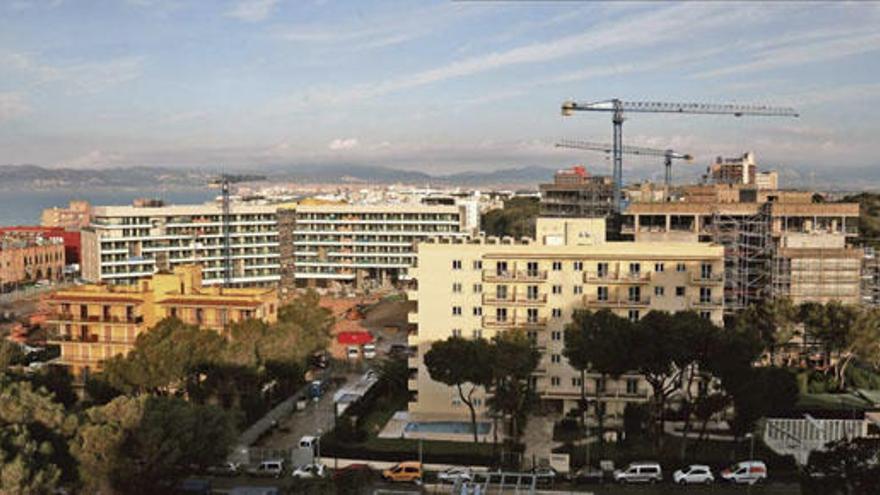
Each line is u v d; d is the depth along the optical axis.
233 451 87.88
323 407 124.25
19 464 56.50
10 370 100.50
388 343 182.38
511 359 94.81
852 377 128.25
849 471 65.56
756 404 88.31
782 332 130.38
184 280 140.25
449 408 112.88
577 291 111.62
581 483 86.38
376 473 91.50
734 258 165.12
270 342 123.94
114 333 132.88
